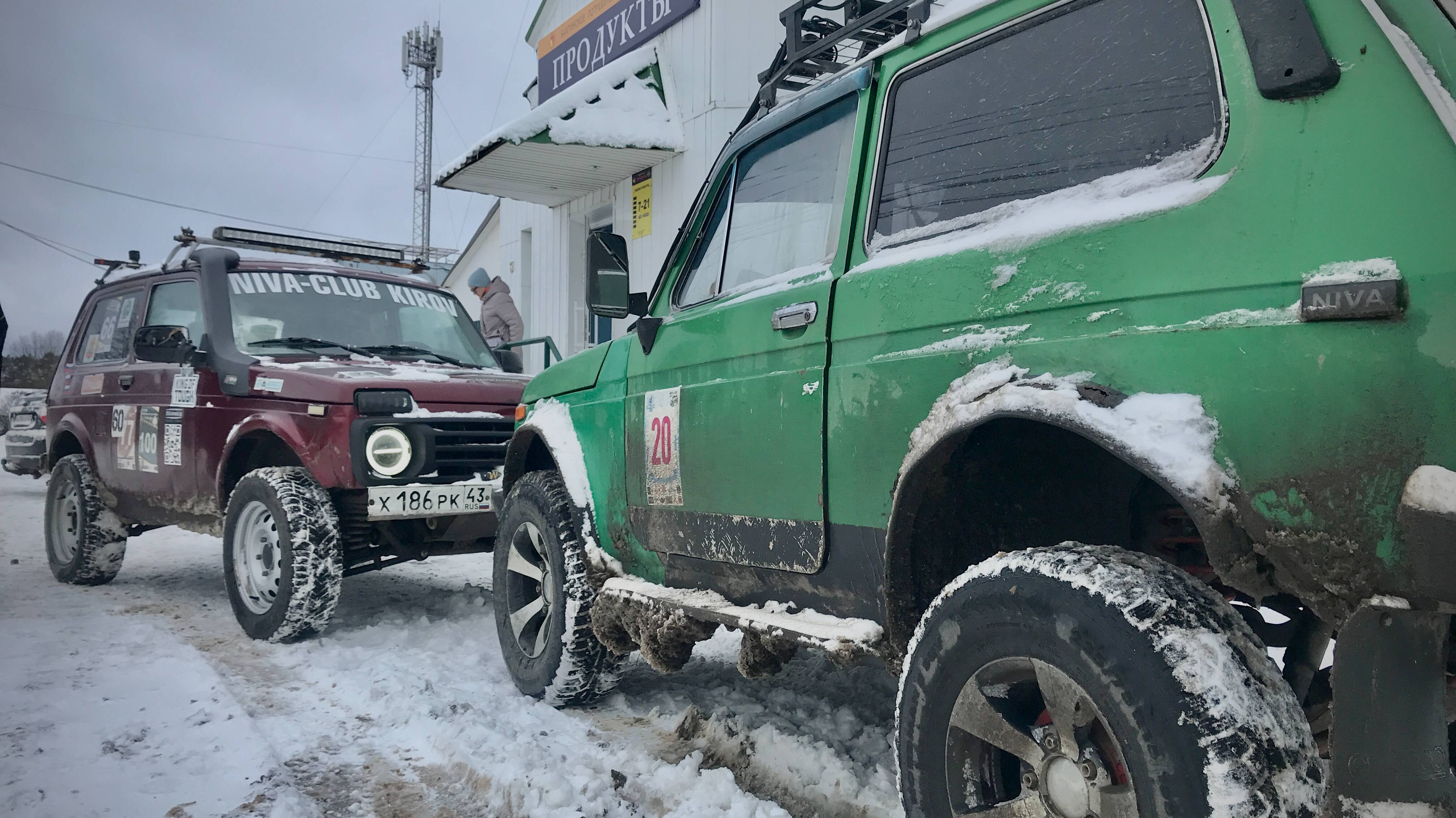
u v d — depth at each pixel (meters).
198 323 5.85
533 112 9.35
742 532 2.79
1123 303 1.80
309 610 4.75
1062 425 1.76
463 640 4.92
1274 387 1.55
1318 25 1.61
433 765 3.23
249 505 5.05
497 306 10.48
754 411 2.72
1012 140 2.20
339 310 6.05
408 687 3.98
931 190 2.37
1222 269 1.65
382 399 4.86
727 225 3.20
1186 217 1.73
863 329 2.37
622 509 3.43
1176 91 1.87
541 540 3.94
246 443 5.45
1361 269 1.46
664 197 10.03
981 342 2.05
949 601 1.97
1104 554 1.78
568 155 9.83
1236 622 1.63
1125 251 1.81
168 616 5.54
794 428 2.56
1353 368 1.46
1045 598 1.75
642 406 3.31
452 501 4.91
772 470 2.65
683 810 2.73
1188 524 2.33
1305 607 2.10
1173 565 1.75
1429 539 1.35
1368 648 1.45
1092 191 1.97
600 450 3.58
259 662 4.54
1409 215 1.44
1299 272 1.54
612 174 10.65
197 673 4.23
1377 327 1.43
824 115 2.85
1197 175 1.77
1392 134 1.49
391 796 2.98
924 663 2.01
